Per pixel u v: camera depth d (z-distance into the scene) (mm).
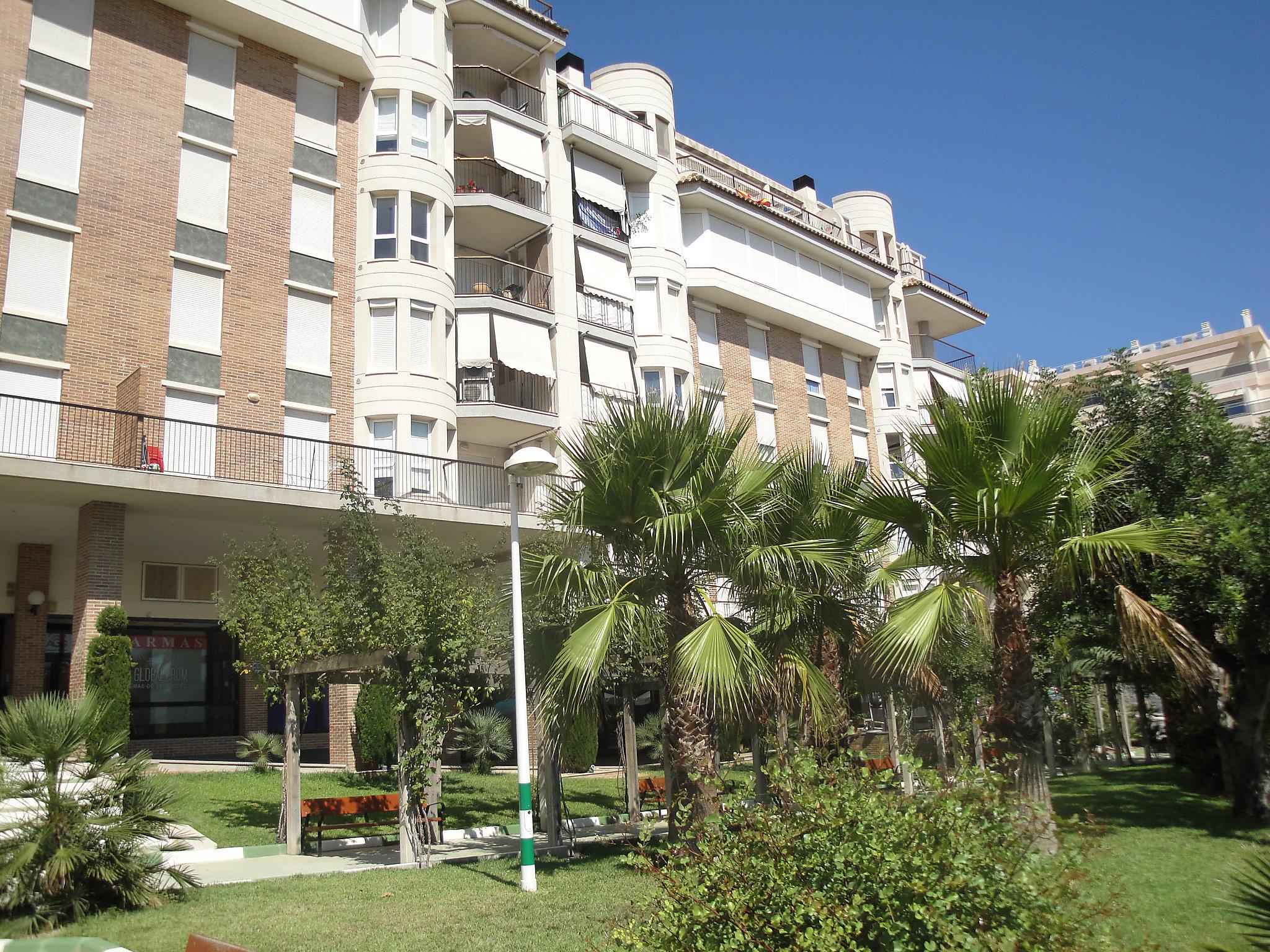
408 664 13078
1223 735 15719
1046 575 12773
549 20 27969
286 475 20781
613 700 20516
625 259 29266
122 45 20125
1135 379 16750
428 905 9922
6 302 17750
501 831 16484
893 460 12297
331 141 23188
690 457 12000
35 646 19828
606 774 24844
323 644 13367
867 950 4867
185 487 16984
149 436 19031
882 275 38438
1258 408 49844
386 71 24125
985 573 11805
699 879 5465
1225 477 15344
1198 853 12641
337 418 21875
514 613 11844
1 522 18516
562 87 29234
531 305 26000
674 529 11547
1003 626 11234
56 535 19688
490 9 26562
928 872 4930
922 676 16797
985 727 11312
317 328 22047
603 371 27547
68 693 19859
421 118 24344
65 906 9094
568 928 8867
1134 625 12906
